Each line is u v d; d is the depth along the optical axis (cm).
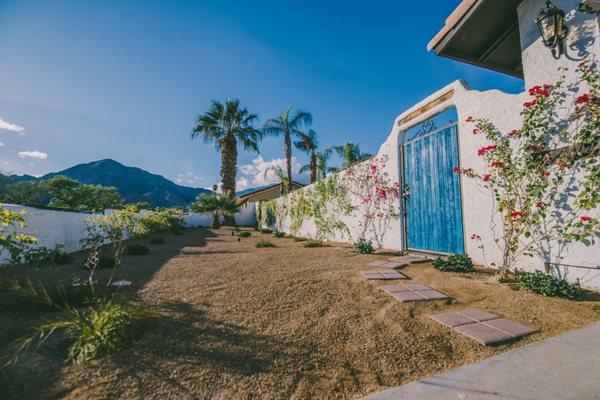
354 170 852
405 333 247
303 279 423
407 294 337
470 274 420
